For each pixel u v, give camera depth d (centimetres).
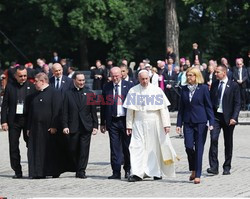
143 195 2594
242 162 3500
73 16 8588
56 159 3142
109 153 3953
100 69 6266
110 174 3222
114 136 3080
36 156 3133
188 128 2934
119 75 3100
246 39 9619
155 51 9469
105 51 9669
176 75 6003
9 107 3178
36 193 2681
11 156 3161
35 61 9569
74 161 3133
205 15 8994
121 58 9219
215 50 9531
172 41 8025
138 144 2984
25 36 9556
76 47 9356
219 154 3788
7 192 2719
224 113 3103
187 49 9444
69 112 3116
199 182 2878
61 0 8681
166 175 2995
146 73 2989
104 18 8819
